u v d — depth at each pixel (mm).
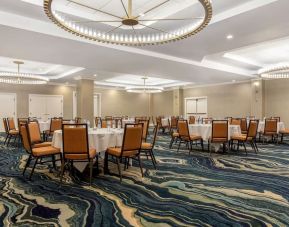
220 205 2781
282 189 3350
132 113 16375
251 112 11555
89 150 3607
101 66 7891
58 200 2930
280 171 4379
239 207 2721
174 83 14727
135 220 2400
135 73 9391
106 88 15242
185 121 6176
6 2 3826
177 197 3037
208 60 8133
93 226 2273
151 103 17047
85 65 7723
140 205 2781
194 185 3525
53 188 3377
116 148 4023
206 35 5035
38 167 4594
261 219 2420
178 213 2562
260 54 7723
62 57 6574
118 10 4402
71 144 3451
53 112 13352
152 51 6480
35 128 4766
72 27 3574
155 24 4734
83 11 4406
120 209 2668
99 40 4020
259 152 6418
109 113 15391
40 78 8875
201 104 14266
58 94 13547
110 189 3338
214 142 5980
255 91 11352
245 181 3738
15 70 10219
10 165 4785
